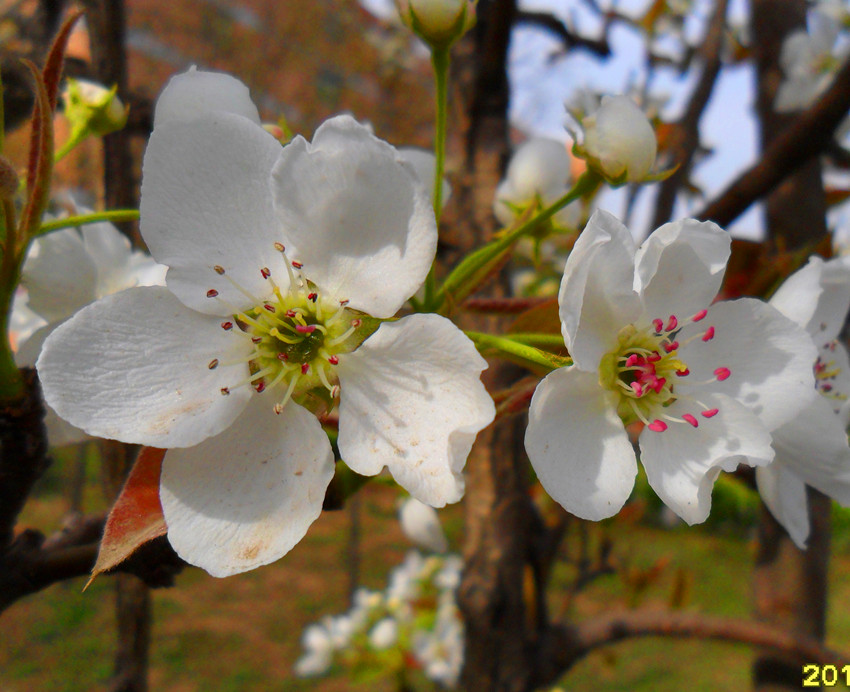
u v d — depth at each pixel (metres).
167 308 0.06
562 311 0.06
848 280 0.09
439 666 0.25
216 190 0.06
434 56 0.08
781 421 0.07
